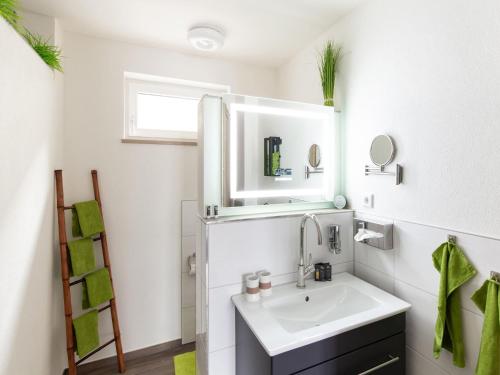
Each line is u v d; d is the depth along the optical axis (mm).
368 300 1234
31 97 1107
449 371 1061
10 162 924
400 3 1231
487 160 929
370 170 1402
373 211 1401
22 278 1046
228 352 1257
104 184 1774
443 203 1069
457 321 1011
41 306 1283
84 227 1601
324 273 1399
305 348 937
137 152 1854
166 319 1949
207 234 1207
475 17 954
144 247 1883
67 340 1479
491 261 919
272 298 1224
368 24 1407
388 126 1303
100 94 1759
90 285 1601
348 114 1555
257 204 1439
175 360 1828
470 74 971
